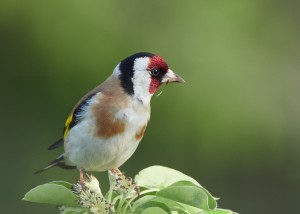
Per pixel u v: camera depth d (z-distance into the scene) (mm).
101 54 13500
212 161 13977
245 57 14055
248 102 13859
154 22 13750
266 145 14203
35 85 13930
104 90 7453
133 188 6004
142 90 7488
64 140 7684
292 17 15594
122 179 6004
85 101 7422
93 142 7312
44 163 13773
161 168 6422
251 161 14234
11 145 13898
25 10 13688
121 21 13586
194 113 13609
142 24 13680
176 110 13586
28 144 13883
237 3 14336
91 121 7305
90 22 13539
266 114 14102
